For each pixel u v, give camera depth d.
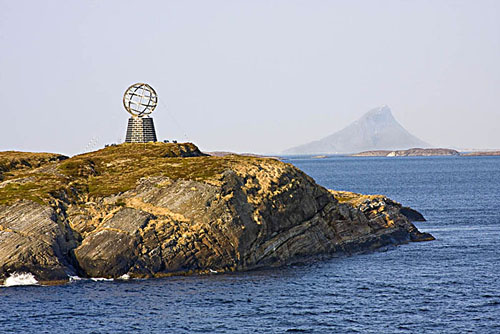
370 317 79.44
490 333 73.69
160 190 112.56
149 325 76.56
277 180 116.56
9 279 94.06
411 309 82.31
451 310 81.81
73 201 112.94
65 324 76.62
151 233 103.12
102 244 100.19
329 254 116.12
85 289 91.62
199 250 104.12
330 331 74.69
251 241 107.50
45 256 96.50
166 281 97.00
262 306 83.81
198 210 107.50
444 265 106.81
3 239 97.25
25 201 106.00
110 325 76.44
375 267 106.00
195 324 76.94
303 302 85.56
